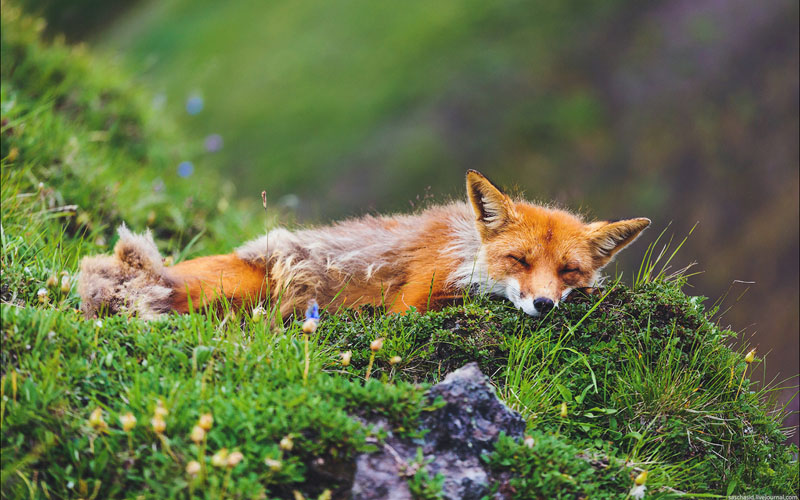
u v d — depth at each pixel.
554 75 34.69
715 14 36.22
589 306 7.64
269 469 4.82
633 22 36.69
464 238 8.52
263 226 12.45
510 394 6.79
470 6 37.69
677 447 6.82
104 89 14.12
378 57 35.69
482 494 5.30
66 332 5.67
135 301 7.27
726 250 29.92
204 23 41.28
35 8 18.81
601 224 8.65
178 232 11.71
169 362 5.80
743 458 6.93
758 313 27.61
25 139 10.63
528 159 31.80
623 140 32.78
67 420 5.02
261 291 8.10
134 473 4.79
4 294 6.76
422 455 5.27
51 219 9.89
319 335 6.95
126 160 13.20
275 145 31.67
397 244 8.62
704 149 32.56
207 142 15.63
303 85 34.50
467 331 7.30
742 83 33.97
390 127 32.12
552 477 5.46
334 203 29.30
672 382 7.09
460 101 33.25
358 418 5.38
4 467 4.76
